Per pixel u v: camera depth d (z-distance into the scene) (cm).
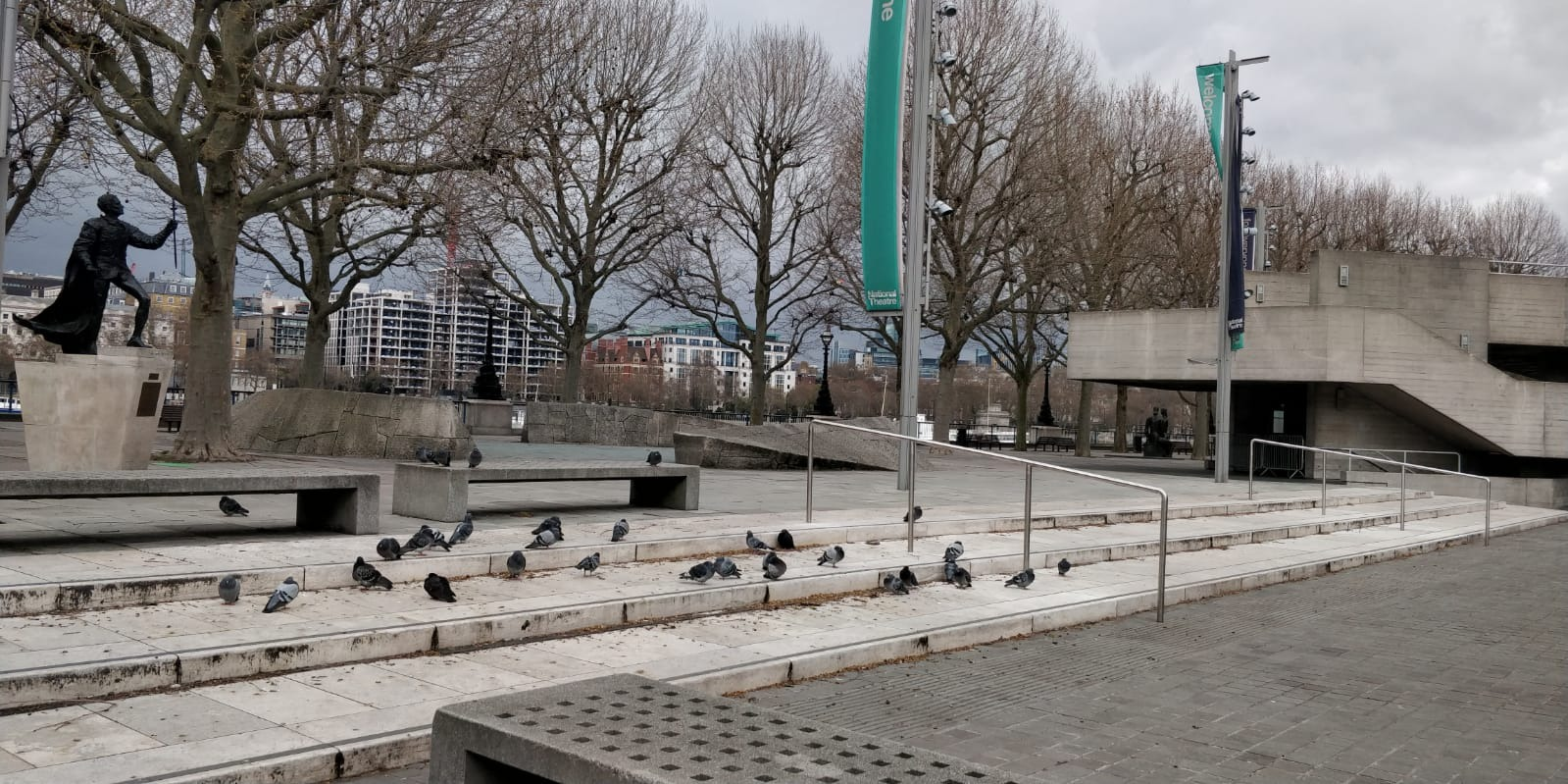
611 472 1166
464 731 341
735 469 2212
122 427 1429
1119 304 4200
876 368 11781
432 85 1766
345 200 2159
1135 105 4031
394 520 1059
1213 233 4128
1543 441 2816
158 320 8106
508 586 806
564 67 2881
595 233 3438
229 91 1614
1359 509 2108
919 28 1658
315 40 1748
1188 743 571
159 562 746
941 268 3512
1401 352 2789
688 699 379
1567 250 5438
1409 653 853
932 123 1700
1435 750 575
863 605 878
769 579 878
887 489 1814
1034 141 3238
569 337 3381
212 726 477
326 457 2052
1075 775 505
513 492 1456
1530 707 679
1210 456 3416
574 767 306
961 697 650
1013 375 4634
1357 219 4928
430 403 2122
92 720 478
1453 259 3288
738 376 17838
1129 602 986
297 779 436
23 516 993
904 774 305
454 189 2100
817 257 3559
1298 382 2861
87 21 1555
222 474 853
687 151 3353
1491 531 1991
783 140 3497
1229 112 2327
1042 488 2081
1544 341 3381
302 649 592
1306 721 627
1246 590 1190
